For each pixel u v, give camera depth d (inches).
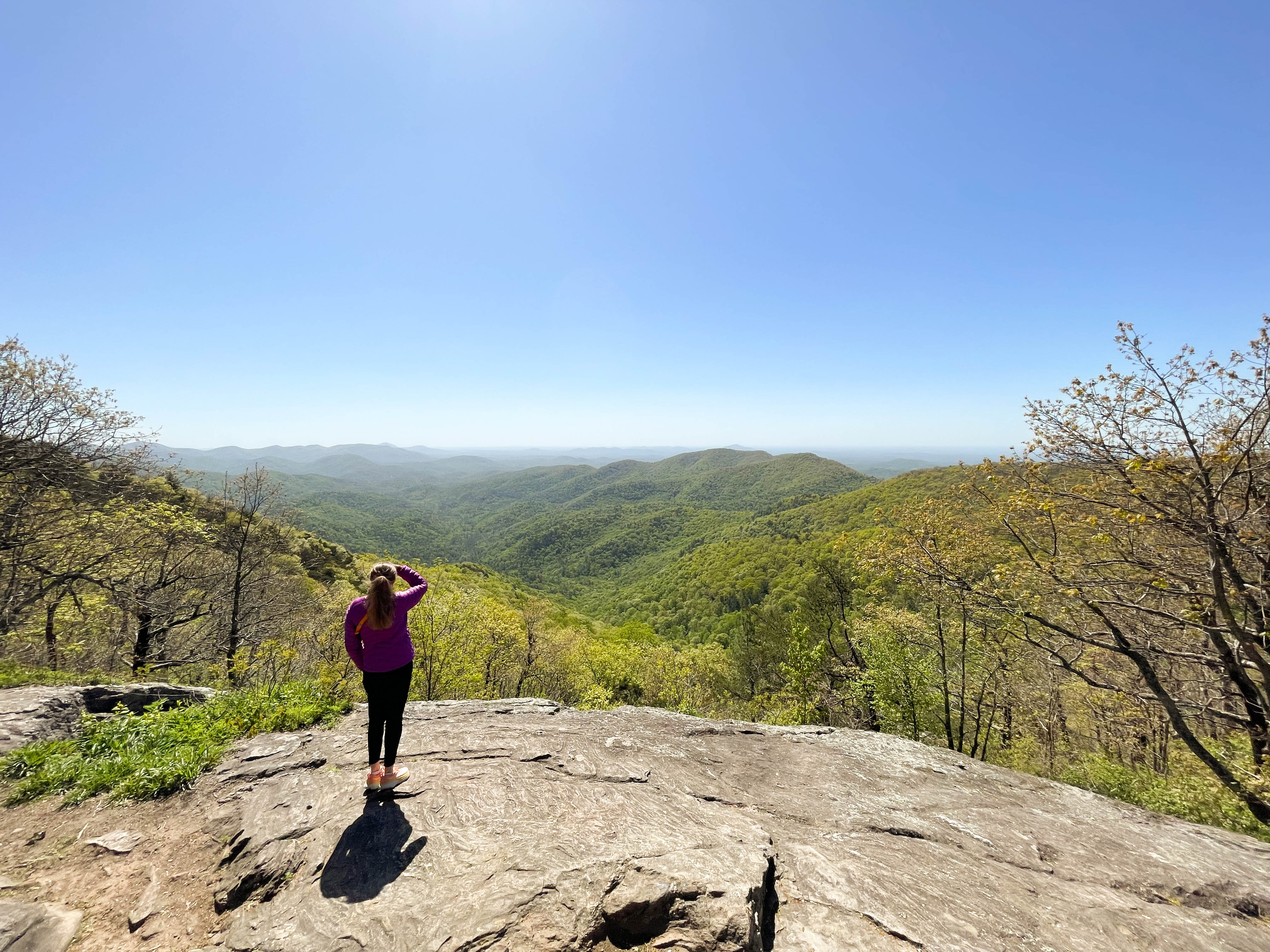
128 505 590.9
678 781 213.0
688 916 118.3
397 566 197.5
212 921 131.0
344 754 215.5
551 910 120.6
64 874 148.3
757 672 1078.4
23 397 466.6
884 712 602.2
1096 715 571.2
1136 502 389.1
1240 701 456.1
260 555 815.7
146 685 290.4
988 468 444.1
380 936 116.3
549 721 275.6
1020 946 122.4
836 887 142.1
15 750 207.5
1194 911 147.3
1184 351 335.6
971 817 198.1
